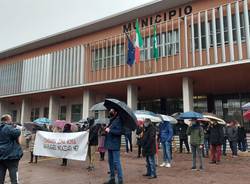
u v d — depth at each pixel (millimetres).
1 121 6410
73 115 28125
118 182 7254
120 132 7398
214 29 17781
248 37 16375
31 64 29047
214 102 25234
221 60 17359
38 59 28391
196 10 19172
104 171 10023
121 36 22453
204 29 18344
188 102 19078
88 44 24484
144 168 10648
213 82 21016
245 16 16672
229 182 8109
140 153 14219
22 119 31203
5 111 34250
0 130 6207
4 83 31969
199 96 25844
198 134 10312
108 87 23906
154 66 20141
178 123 16188
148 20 21344
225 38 17469
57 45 27781
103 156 12695
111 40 23031
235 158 13594
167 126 11164
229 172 9773
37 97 30734
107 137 7500
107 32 23891
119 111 7539
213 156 12094
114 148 7379
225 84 21625
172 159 13273
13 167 6203
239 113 23859
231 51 16859
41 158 14375
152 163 8680
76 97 28234
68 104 28719
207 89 23594
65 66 25672
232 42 16953
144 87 23344
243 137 16094
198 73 18641
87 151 10477
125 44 22078
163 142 11117
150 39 20906
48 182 8242
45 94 28375
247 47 16328
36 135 12047
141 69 20734
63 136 11133
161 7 20469
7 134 6148
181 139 16000
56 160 13391
